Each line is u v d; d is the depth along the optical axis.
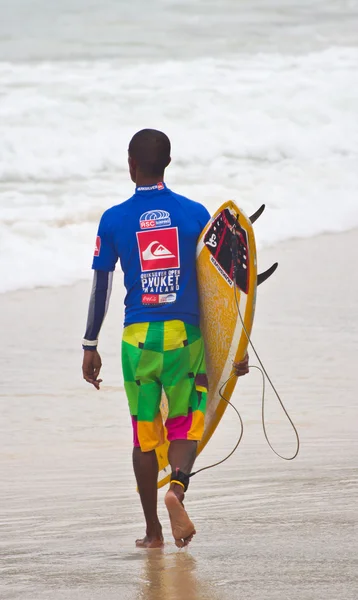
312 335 30.95
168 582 13.16
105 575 13.59
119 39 92.06
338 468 19.50
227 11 106.94
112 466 20.14
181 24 99.56
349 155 59.62
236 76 76.25
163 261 15.11
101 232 15.44
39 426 22.94
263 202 50.06
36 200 48.16
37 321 32.91
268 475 19.11
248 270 14.57
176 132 61.66
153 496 15.38
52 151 57.06
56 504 17.56
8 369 27.56
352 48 89.44
